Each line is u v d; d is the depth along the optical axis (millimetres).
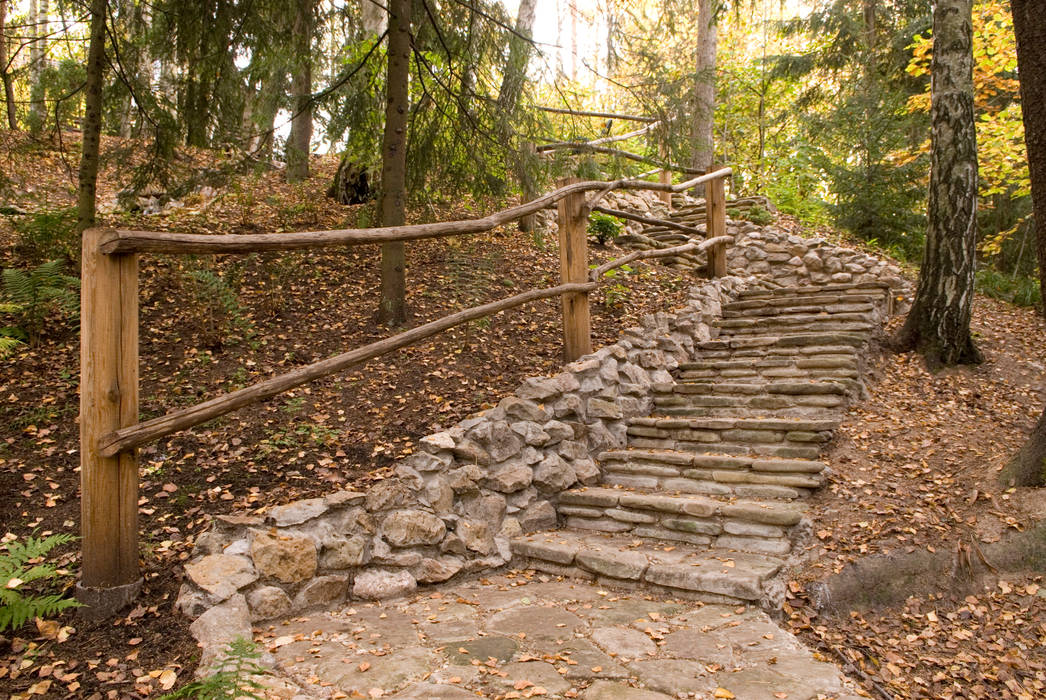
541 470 4555
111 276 2891
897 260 9805
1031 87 4133
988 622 3488
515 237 8703
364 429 4383
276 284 6227
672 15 6902
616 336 6219
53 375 4652
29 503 3498
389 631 3053
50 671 2562
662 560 3746
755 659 2770
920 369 6270
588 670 2639
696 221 10406
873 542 3873
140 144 6238
